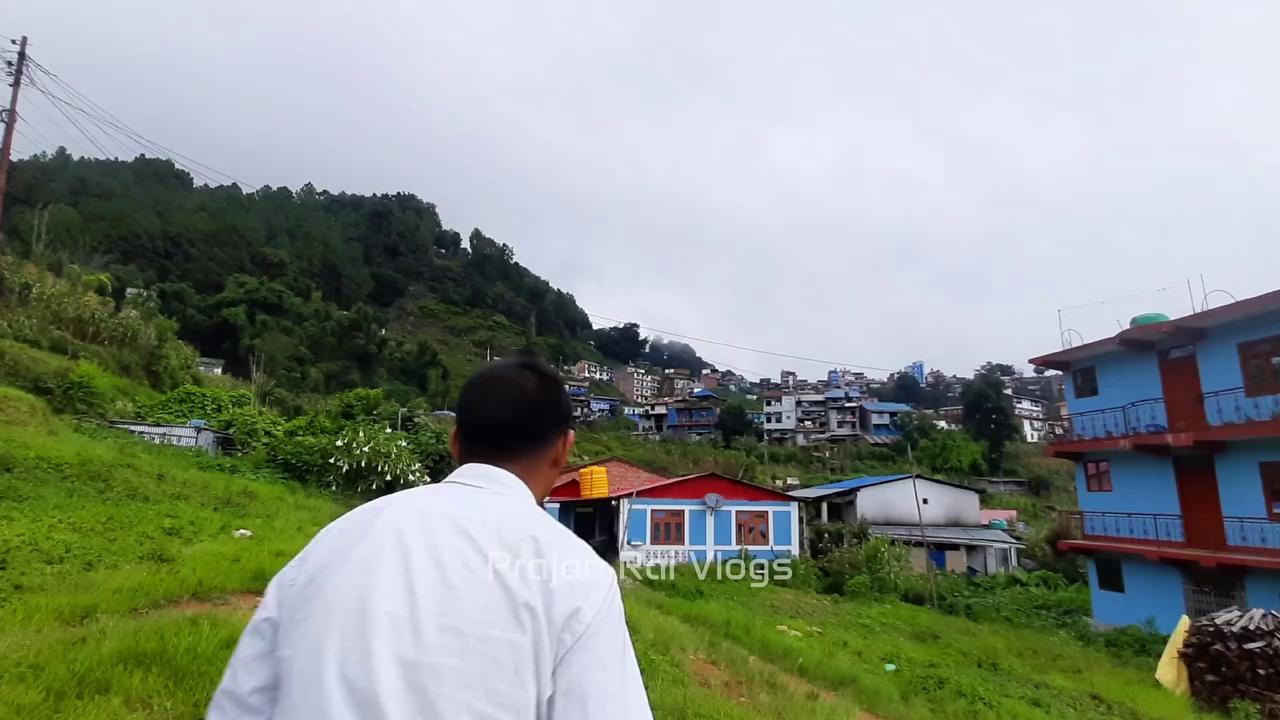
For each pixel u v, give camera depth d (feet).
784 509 78.48
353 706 3.49
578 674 3.97
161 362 91.20
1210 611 54.65
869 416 228.02
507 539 4.25
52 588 21.57
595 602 4.26
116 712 12.73
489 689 3.67
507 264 350.64
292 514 42.96
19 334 73.82
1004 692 35.45
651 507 74.59
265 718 3.85
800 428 229.25
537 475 5.19
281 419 74.18
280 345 165.17
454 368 234.58
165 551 27.96
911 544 93.71
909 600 69.26
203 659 15.52
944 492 106.32
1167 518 58.34
